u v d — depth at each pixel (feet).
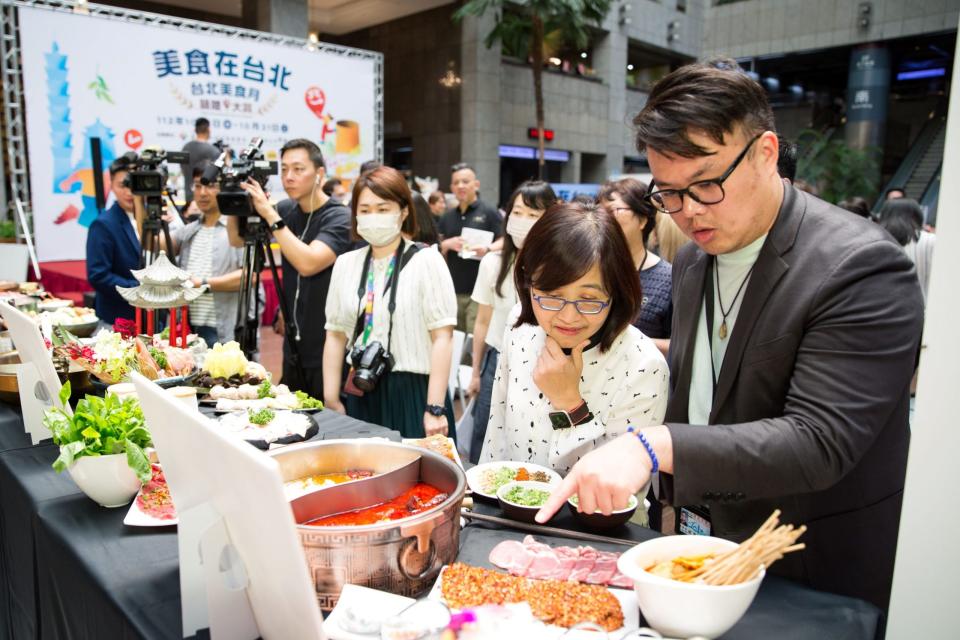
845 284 3.21
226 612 2.83
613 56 50.24
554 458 4.58
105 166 19.20
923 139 55.16
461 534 3.75
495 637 2.57
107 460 4.04
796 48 52.47
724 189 3.17
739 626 2.88
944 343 2.51
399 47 43.55
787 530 2.57
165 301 6.68
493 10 39.32
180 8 36.50
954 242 2.44
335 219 8.98
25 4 17.67
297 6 29.53
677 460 3.00
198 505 2.81
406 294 7.25
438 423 7.28
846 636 2.83
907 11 47.42
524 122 44.86
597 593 2.93
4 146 23.81
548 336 4.42
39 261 18.66
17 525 4.68
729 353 3.66
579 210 4.16
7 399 6.34
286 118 22.61
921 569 2.67
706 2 56.49
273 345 18.78
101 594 3.29
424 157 43.32
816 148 52.01
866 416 3.05
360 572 2.90
